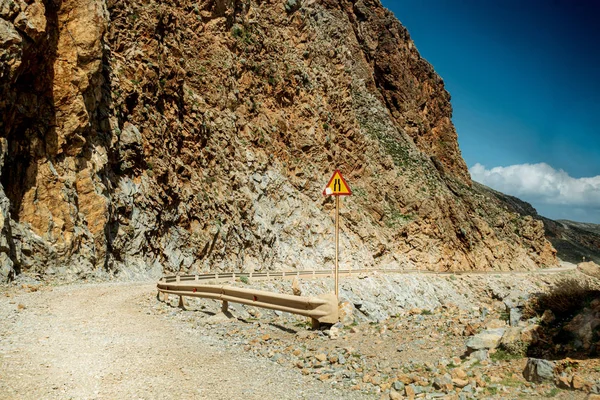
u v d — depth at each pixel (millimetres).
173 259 36875
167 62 41688
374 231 68125
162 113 40781
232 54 54375
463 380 6984
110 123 33094
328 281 42094
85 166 28984
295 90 64812
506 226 100062
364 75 105250
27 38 23922
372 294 44781
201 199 42344
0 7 22234
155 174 37344
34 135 25578
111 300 16594
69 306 14594
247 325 12320
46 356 8383
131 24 38469
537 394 6301
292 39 69688
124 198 32938
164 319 12977
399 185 78938
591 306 8312
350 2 109875
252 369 8258
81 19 28156
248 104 56312
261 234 49656
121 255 31406
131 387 6949
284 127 60625
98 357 8484
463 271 73062
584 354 7191
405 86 109125
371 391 7156
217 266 42000
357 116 94250
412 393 6781
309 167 62750
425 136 111938
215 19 53594
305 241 56094
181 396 6668
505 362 7734
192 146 44094
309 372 8203
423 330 10914
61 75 27141
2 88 22375
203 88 49781
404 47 114750
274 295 12070
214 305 19078
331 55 77625
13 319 11602
